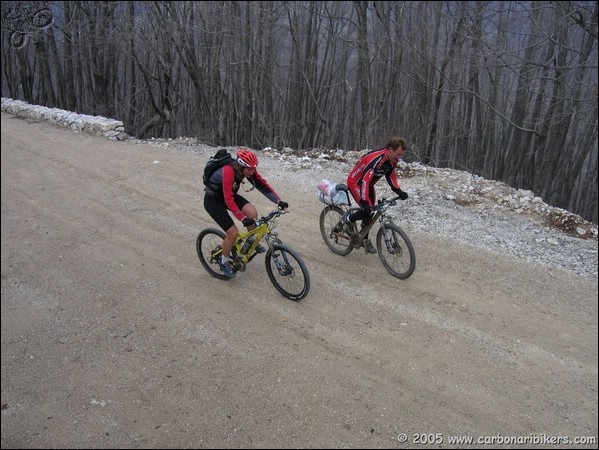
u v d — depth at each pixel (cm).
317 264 611
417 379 416
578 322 503
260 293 545
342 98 2403
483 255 639
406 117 2200
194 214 768
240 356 443
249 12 2053
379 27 1916
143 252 646
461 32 1619
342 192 614
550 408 389
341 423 370
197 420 373
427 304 525
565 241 698
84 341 468
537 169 1875
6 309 523
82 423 373
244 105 2189
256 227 523
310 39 2141
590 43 1412
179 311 513
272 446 350
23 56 2741
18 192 864
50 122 1440
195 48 2270
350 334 473
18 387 411
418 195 847
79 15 2178
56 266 613
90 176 950
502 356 447
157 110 1980
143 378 417
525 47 1460
